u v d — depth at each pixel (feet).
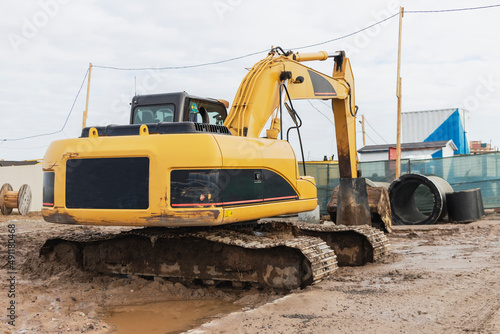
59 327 18.24
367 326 17.10
